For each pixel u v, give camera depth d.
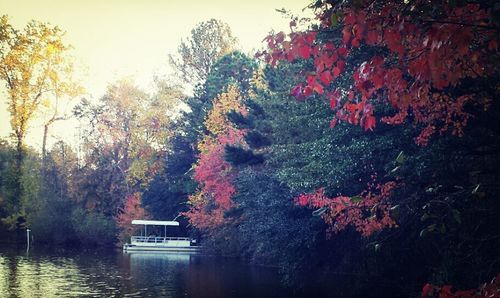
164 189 55.53
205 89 55.88
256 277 28.88
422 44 4.21
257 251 30.25
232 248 42.53
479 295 4.64
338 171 15.53
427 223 13.20
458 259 11.06
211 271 32.59
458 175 11.48
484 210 9.27
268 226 23.52
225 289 23.95
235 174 39.47
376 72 4.39
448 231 10.35
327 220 15.75
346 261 21.53
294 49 4.52
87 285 25.66
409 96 4.53
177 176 53.94
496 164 10.38
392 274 18.34
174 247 51.47
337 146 16.03
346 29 4.43
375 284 19.48
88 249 56.56
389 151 14.48
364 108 4.52
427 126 11.49
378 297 19.25
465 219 9.80
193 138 53.56
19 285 25.33
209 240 47.59
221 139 41.56
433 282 12.27
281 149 25.11
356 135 16.22
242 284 25.69
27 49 56.25
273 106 29.70
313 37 4.50
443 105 9.83
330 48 4.47
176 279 28.11
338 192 17.05
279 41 4.56
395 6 4.29
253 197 29.09
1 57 55.44
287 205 23.11
